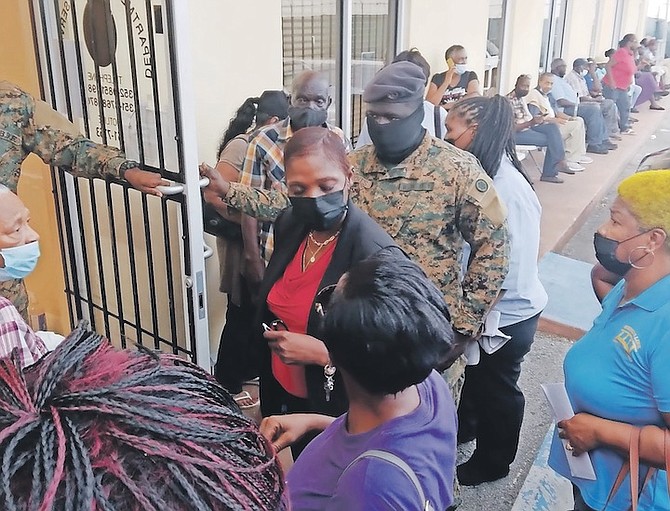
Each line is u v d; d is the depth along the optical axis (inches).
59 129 82.8
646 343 52.1
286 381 65.9
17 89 80.7
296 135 59.6
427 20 184.7
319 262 61.6
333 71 153.3
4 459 15.9
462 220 70.1
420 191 70.1
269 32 123.2
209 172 82.4
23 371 19.2
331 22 148.7
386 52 173.6
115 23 84.0
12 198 55.5
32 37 97.2
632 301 53.8
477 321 71.3
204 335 87.6
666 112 413.7
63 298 118.5
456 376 79.2
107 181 87.2
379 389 38.7
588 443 57.1
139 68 82.8
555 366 134.4
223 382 112.4
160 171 81.6
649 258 52.3
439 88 181.5
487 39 248.7
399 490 35.8
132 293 108.0
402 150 70.2
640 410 53.9
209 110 115.0
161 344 104.0
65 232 110.0
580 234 206.8
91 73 92.2
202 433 18.2
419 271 42.1
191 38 109.0
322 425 53.4
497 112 81.0
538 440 109.3
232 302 108.3
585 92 322.7
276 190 89.2
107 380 18.7
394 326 37.2
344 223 60.9
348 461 39.4
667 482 53.1
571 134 260.5
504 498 94.0
